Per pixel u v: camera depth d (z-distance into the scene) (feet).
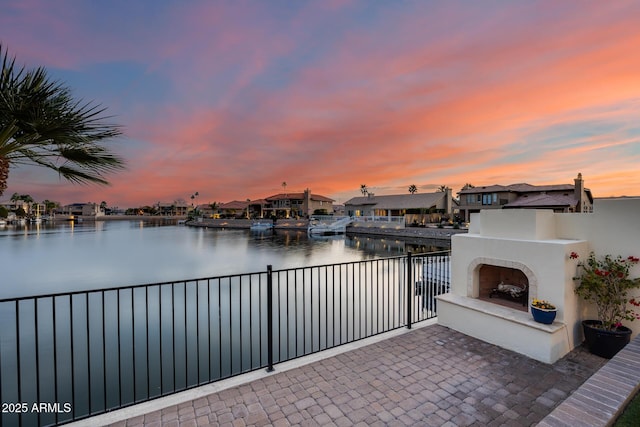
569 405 6.31
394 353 12.21
